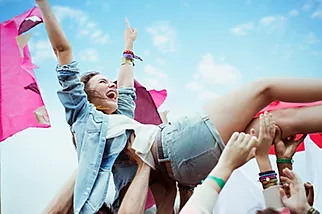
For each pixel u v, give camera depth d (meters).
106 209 1.78
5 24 2.29
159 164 1.80
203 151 1.73
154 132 1.84
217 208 2.17
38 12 2.28
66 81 1.87
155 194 2.00
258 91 1.73
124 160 1.89
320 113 1.67
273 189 1.56
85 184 1.75
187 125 1.76
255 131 1.73
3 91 2.30
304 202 1.55
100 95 2.05
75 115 1.90
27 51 2.37
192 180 1.78
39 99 2.38
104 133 1.82
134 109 2.30
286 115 1.72
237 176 2.24
